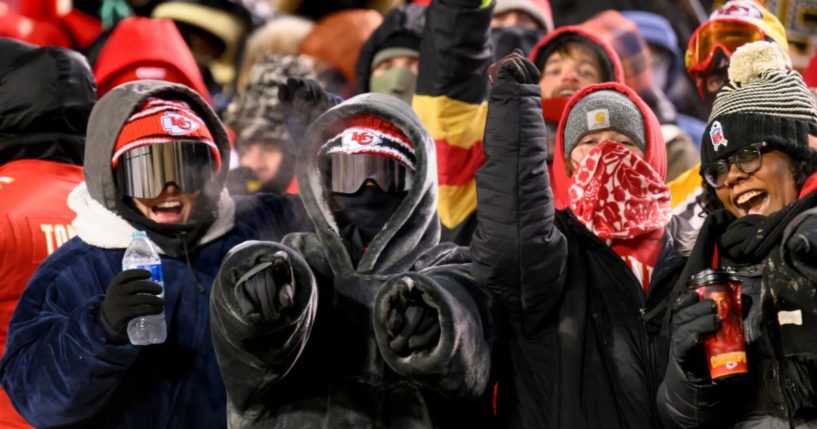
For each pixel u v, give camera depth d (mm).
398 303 9883
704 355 9938
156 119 12172
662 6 20031
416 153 11016
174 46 16797
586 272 11266
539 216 10680
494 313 10781
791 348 9797
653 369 10961
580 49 15367
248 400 10367
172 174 12086
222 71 19359
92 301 11172
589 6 20516
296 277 9828
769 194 10617
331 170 11273
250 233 12695
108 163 12078
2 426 12438
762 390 10047
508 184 10656
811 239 9297
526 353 11125
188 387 11719
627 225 11875
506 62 10805
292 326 9828
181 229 12180
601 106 12547
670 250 11859
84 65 14312
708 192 11250
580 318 11031
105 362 10953
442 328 9812
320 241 11086
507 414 11047
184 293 12008
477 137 13922
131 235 12102
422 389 10508
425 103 13875
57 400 11164
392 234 10906
